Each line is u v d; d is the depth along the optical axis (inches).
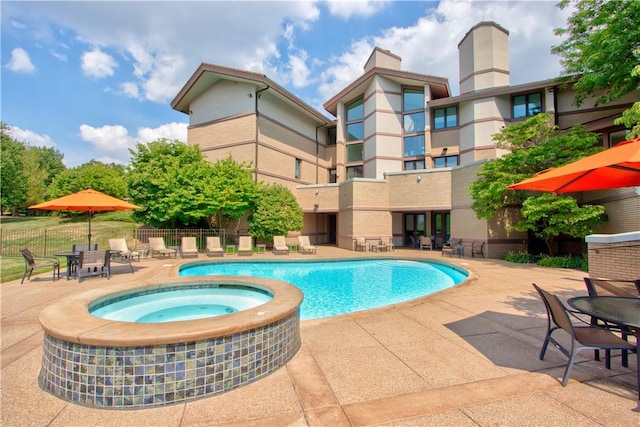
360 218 781.3
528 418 112.0
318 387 135.7
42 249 677.3
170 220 768.9
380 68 896.3
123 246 550.9
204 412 118.2
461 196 685.3
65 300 183.6
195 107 947.3
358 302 359.6
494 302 279.7
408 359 163.5
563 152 510.6
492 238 607.2
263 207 754.8
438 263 565.6
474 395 127.7
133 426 109.9
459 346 180.9
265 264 588.1
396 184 794.2
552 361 159.6
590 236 315.9
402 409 118.2
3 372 149.9
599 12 465.7
